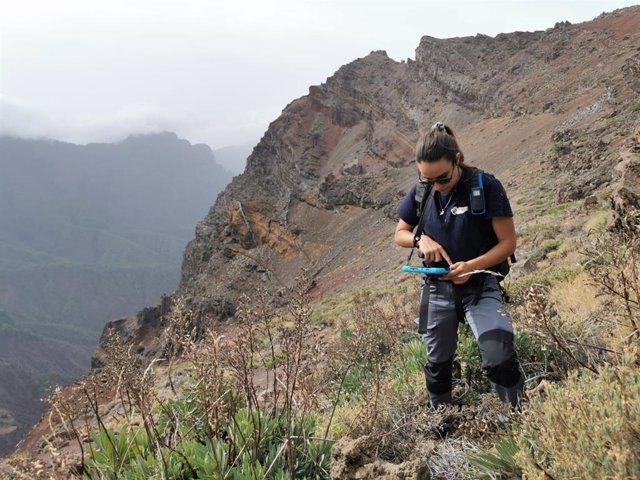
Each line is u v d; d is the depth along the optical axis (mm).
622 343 2656
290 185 105312
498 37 100625
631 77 48000
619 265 2893
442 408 3213
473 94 92250
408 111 104500
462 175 3068
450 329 3221
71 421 2627
